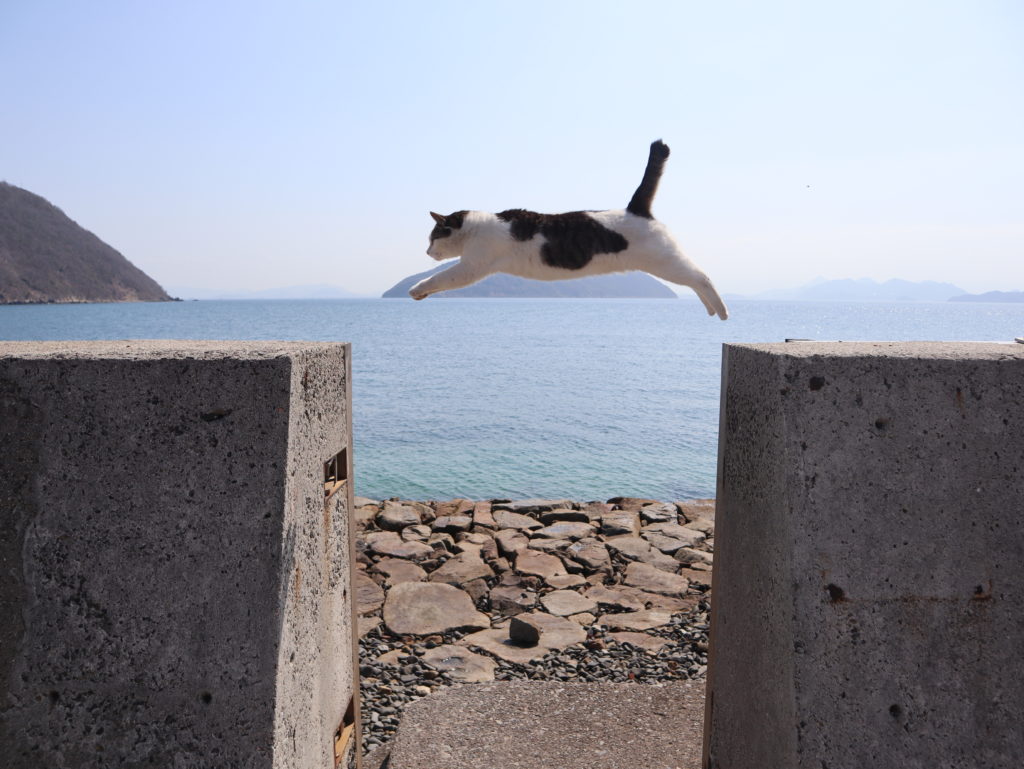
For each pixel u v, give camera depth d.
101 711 1.69
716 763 2.26
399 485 11.82
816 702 1.70
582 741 2.78
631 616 4.61
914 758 1.70
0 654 1.71
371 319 119.25
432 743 2.77
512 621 4.25
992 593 1.74
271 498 1.69
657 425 18.11
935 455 1.75
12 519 1.72
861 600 1.72
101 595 1.70
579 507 7.02
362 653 4.09
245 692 1.66
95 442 1.71
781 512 1.77
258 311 174.75
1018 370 1.76
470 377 31.06
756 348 1.99
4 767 1.69
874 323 120.38
